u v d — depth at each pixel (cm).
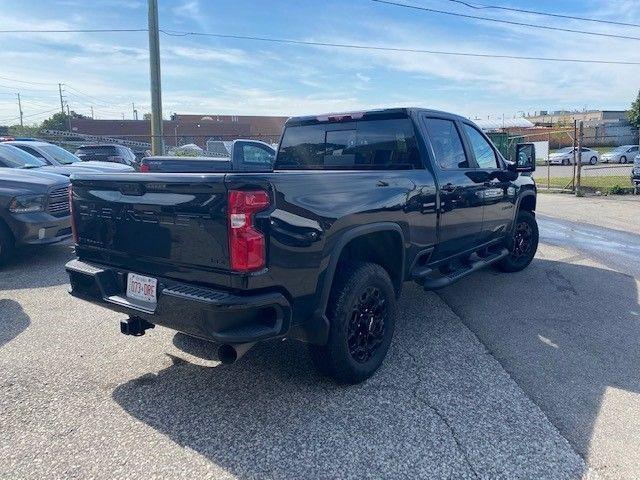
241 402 317
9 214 633
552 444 271
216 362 375
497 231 554
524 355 385
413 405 312
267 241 267
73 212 353
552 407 309
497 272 638
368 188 338
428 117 443
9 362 375
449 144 467
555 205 1351
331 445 272
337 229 310
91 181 329
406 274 396
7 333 431
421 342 412
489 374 354
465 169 477
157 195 290
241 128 5331
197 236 274
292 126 514
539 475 247
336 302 316
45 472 250
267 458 261
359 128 464
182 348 399
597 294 541
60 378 350
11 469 253
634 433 282
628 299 523
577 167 1633
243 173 274
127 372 359
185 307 273
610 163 3653
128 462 258
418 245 401
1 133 3906
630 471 250
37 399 321
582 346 402
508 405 312
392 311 361
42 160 1043
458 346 404
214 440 277
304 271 289
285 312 280
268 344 407
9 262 684
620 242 834
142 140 4959
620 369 361
